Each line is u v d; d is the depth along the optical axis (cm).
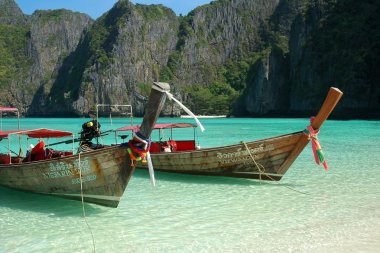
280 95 14825
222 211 1077
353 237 854
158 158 1619
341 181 1480
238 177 1469
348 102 10362
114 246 826
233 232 901
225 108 19275
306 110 12838
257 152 1364
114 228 943
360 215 1018
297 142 1286
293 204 1140
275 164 1359
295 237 862
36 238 880
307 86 13088
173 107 18262
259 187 1384
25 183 1223
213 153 1448
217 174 1491
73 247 825
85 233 911
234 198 1224
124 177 1014
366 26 11462
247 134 4538
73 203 1188
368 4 12138
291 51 14862
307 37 14075
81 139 1402
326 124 6962
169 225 960
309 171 1728
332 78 11788
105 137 4081
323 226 932
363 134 4269
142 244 835
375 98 10019
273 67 15000
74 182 1098
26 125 7881
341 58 11500
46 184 1166
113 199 1062
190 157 1509
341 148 2695
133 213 1073
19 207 1150
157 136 4144
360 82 10200
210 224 963
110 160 1013
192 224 965
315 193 1278
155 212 1080
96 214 1069
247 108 15825
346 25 12162
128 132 4688
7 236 895
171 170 1611
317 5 14150
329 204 1134
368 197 1212
